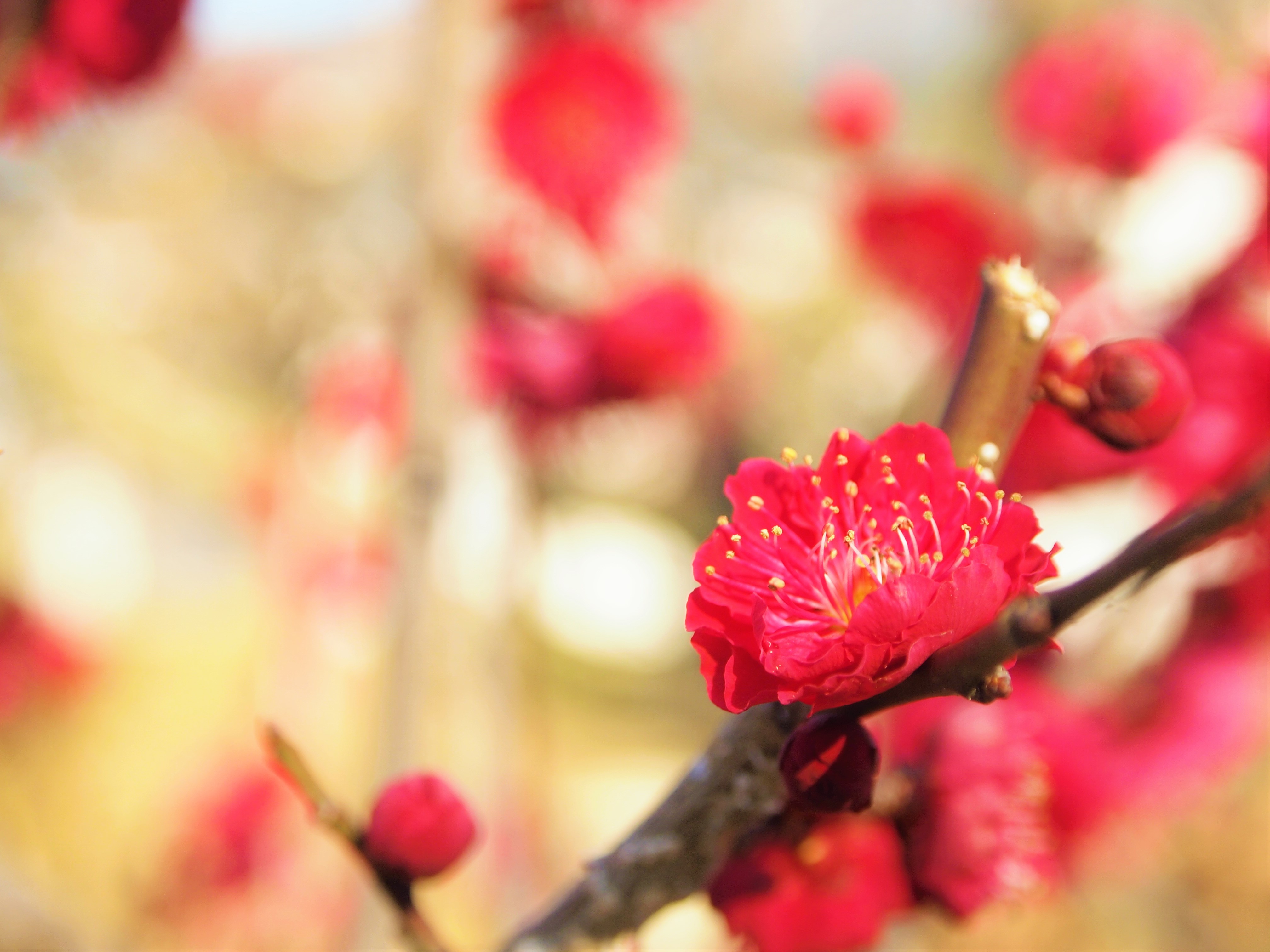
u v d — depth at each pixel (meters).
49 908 0.26
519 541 0.35
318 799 0.19
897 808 0.19
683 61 0.38
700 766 0.18
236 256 0.62
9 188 0.34
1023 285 0.18
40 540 0.57
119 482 0.62
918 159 0.44
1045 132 0.32
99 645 0.58
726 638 0.16
